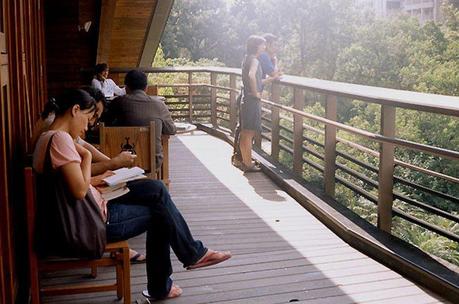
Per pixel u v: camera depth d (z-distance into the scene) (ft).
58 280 11.34
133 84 14.55
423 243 21.13
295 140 19.47
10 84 10.18
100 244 8.76
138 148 12.82
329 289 10.98
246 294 10.77
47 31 27.07
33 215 8.59
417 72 112.88
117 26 36.09
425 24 119.96
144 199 9.93
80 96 8.97
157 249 10.16
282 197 17.79
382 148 13.14
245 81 20.29
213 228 14.79
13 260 9.53
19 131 10.85
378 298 10.56
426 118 59.36
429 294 10.71
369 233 13.32
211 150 25.55
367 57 122.93
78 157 8.53
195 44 164.25
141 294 10.73
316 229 14.74
